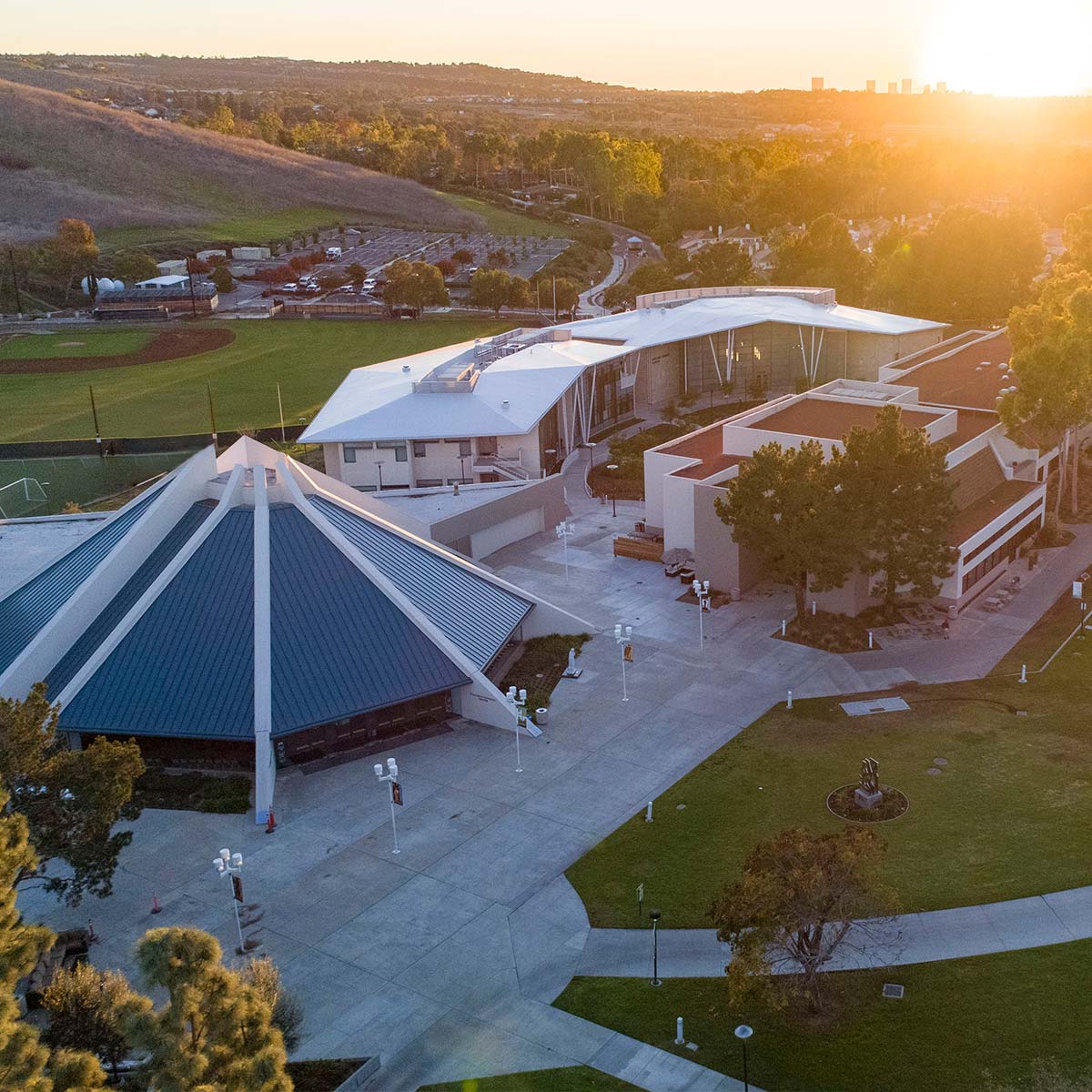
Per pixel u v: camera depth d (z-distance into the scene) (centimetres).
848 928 4556
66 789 4938
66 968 4959
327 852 5825
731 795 6119
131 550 7400
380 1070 4384
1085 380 9100
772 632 8094
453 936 5150
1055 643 7712
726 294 16812
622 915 5222
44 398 17112
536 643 8056
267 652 6719
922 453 7575
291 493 7562
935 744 6506
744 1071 4144
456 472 11600
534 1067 4359
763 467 7650
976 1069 4194
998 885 5231
